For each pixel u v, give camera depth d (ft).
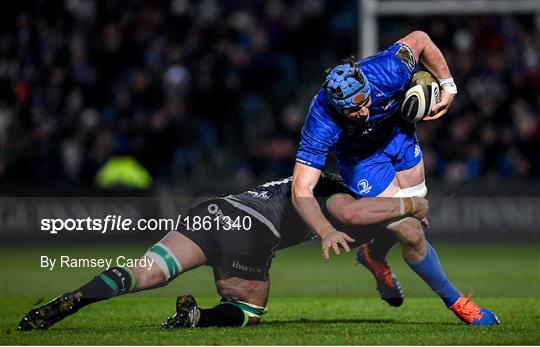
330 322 75.20
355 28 211.00
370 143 72.74
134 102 196.03
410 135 74.84
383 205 71.87
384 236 74.64
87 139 193.16
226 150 193.77
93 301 67.36
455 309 73.31
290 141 191.72
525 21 208.33
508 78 196.95
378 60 70.33
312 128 68.13
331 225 70.13
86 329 69.72
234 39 211.61
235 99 199.52
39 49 212.23
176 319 68.49
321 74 206.39
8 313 80.43
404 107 72.28
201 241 70.49
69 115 197.36
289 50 209.97
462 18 206.28
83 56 209.36
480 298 91.25
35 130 196.03
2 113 198.18
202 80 199.31
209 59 203.41
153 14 216.13
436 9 187.62
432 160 185.26
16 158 191.01
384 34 208.44
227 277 70.85
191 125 192.95
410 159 74.74
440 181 184.14
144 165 190.60
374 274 77.46
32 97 203.00
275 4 216.33
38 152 192.44
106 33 211.41
